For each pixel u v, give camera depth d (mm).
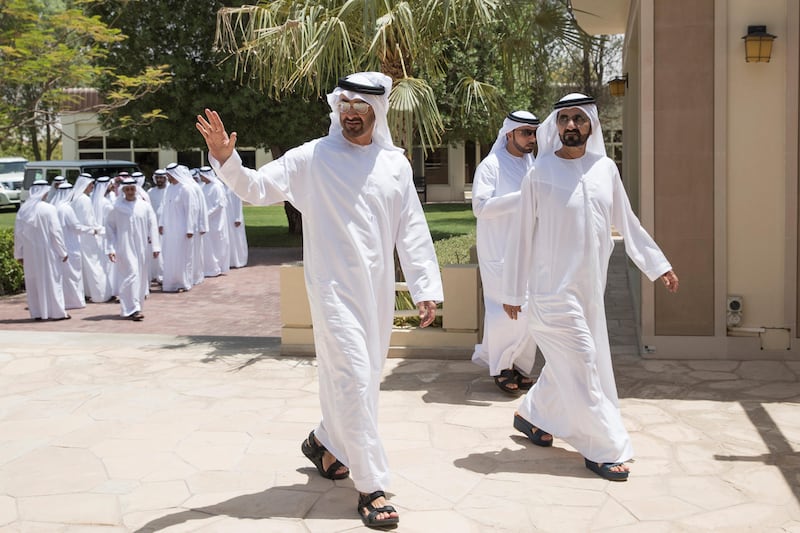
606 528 3984
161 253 13531
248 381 6934
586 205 4641
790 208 6930
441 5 7641
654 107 7039
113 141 34469
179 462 5016
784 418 5566
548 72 8641
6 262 13141
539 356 7875
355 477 4098
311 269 4238
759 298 7062
